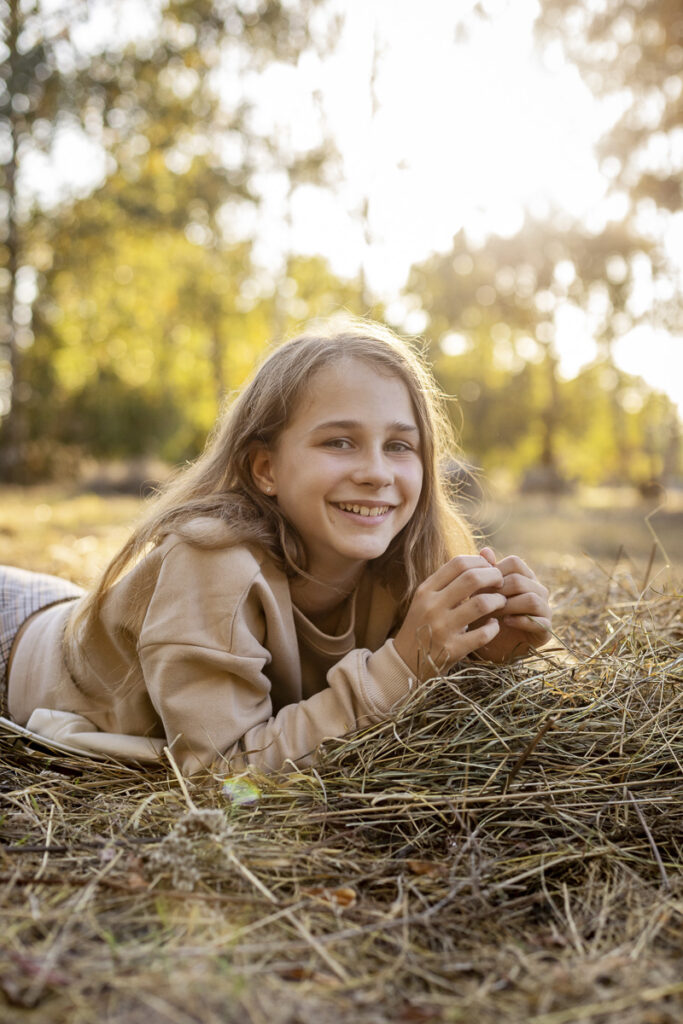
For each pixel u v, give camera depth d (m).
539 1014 1.15
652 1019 1.13
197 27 15.84
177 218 17.70
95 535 7.77
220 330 21.41
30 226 17.80
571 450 33.94
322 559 2.21
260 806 1.78
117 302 21.09
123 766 2.07
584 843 1.66
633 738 1.91
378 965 1.28
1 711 2.70
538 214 23.39
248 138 16.80
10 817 1.72
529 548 8.48
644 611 2.65
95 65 15.67
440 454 2.52
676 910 1.42
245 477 2.23
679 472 26.86
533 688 2.05
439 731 1.93
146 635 2.04
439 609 2.01
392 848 1.68
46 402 22.16
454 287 24.47
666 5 15.27
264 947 1.27
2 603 2.86
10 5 14.73
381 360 2.17
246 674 2.01
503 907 1.45
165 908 1.37
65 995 1.13
